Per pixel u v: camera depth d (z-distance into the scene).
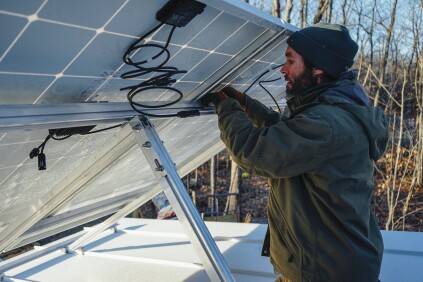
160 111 1.55
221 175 15.45
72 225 2.62
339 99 1.29
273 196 1.40
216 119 2.30
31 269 2.87
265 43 1.58
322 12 10.77
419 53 13.52
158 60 1.27
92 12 0.88
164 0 0.99
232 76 1.75
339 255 1.26
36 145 1.37
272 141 1.24
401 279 2.34
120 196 2.77
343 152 1.22
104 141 1.64
